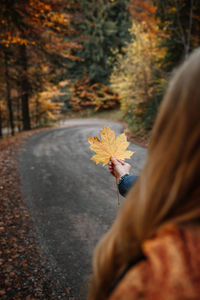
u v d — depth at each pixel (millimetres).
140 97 11438
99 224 3994
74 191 5402
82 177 6320
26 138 12773
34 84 14047
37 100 18812
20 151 9328
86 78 29172
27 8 6566
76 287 2654
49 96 18734
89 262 3076
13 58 11469
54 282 2732
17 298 2477
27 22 7133
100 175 6438
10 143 10898
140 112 12555
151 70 10234
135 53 10641
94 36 27844
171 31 8469
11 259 3070
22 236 3637
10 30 7188
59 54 10062
